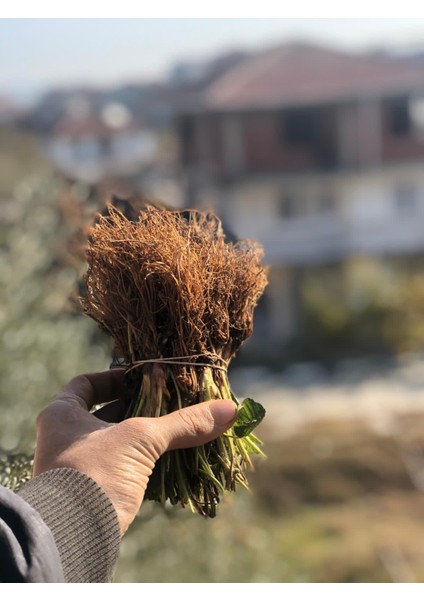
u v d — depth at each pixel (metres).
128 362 1.12
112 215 1.14
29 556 0.81
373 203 13.80
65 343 3.09
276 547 5.74
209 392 1.06
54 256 3.34
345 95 13.72
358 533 6.15
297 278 13.20
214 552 3.23
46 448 0.95
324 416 9.20
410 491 7.13
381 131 13.77
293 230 13.50
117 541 0.89
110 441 0.94
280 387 11.14
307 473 7.34
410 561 5.65
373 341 12.55
